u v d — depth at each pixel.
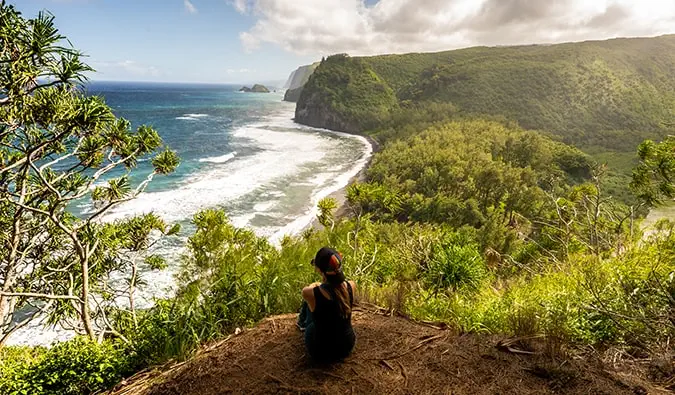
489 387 2.75
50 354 4.36
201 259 5.51
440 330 3.66
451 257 6.30
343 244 6.99
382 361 3.10
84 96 5.99
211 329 4.09
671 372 3.01
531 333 3.45
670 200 5.99
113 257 9.15
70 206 31.66
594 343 3.52
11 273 7.33
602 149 108.62
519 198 45.78
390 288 5.04
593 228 8.68
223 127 106.00
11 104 5.31
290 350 3.36
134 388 3.44
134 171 45.47
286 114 177.50
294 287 4.90
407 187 54.38
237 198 39.16
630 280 4.62
